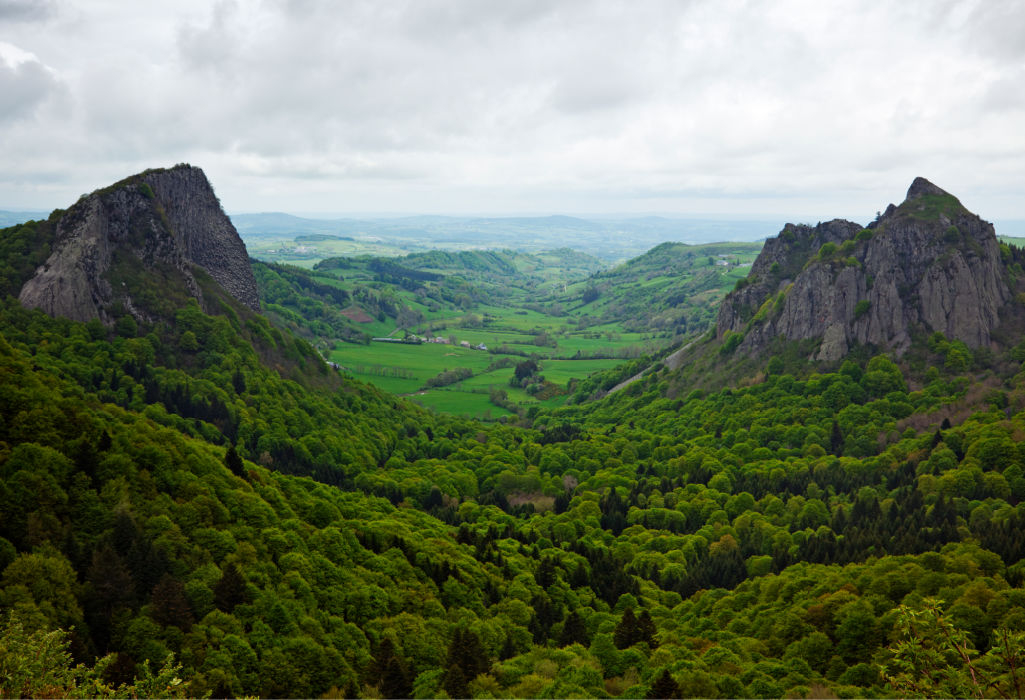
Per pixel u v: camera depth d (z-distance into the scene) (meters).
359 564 138.00
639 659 122.06
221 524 127.88
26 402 127.19
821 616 128.25
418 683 109.94
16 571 98.44
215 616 106.88
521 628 133.12
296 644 108.00
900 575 135.12
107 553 105.69
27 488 111.50
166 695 73.62
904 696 65.31
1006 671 63.38
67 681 68.81
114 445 128.50
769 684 108.88
